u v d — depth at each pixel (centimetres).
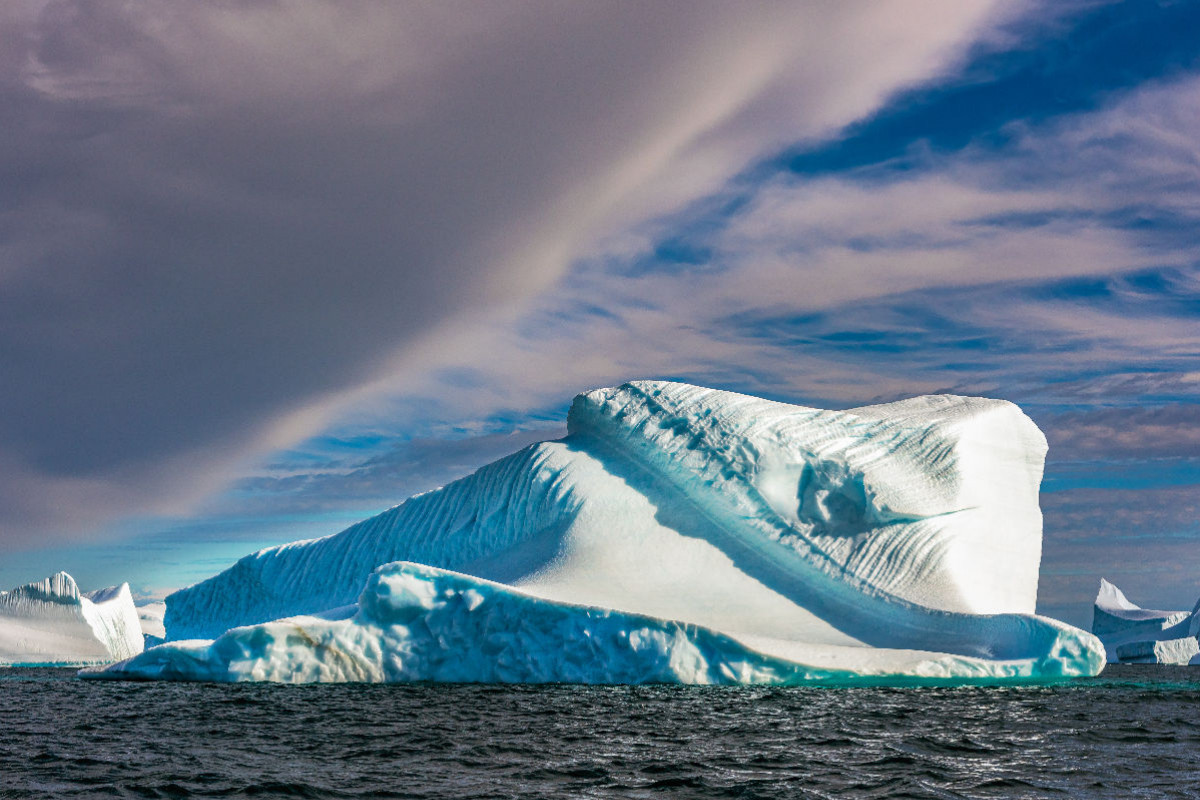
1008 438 4222
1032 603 3844
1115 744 1947
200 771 1667
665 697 2684
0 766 1727
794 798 1457
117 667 3559
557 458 4297
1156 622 8719
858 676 2916
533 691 2841
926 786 1541
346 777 1612
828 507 3759
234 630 3262
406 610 3197
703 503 3856
